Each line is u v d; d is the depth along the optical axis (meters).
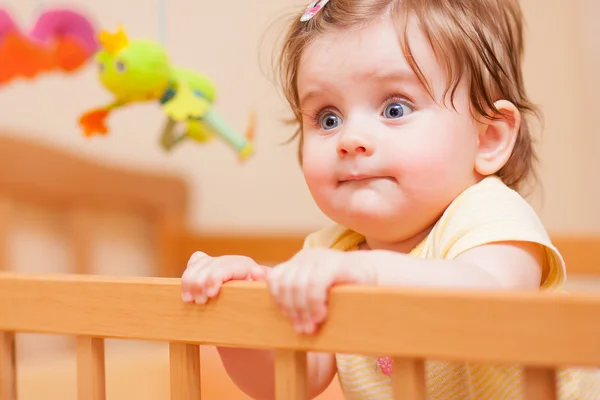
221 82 1.73
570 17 1.78
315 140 0.79
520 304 0.50
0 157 1.48
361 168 0.75
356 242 0.91
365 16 0.77
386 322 0.55
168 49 1.68
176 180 1.75
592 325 0.48
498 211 0.72
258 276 0.67
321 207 0.79
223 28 1.73
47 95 1.58
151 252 1.74
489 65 0.80
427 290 0.54
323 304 0.57
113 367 1.44
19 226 1.53
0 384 0.74
